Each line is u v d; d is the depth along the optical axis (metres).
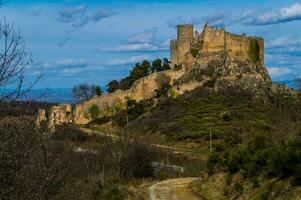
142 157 55.00
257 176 29.94
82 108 115.25
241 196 29.97
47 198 10.35
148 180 50.44
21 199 9.24
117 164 51.88
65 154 13.52
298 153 25.66
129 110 110.12
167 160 65.50
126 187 42.19
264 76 114.44
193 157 73.44
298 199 23.31
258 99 103.12
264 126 58.72
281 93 96.94
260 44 121.94
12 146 9.07
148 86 120.31
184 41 125.94
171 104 109.00
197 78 116.50
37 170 9.95
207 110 101.81
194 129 92.50
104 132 85.38
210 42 122.06
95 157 45.12
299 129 30.05
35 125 9.79
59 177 10.91
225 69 115.19
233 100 105.12
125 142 55.66
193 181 46.44
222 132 86.69
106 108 116.19
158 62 133.75
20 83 9.48
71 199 13.12
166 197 38.00
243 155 33.62
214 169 40.50
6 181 9.14
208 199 35.09
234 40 121.50
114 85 130.00
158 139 91.50
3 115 9.06
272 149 29.61
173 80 121.00
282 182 26.06
